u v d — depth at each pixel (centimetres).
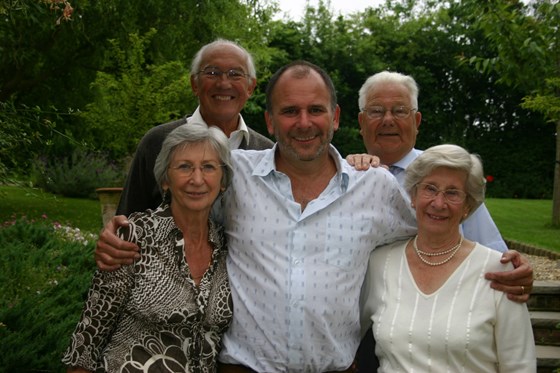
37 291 482
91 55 1245
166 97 1053
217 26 1246
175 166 245
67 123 1312
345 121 2223
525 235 983
